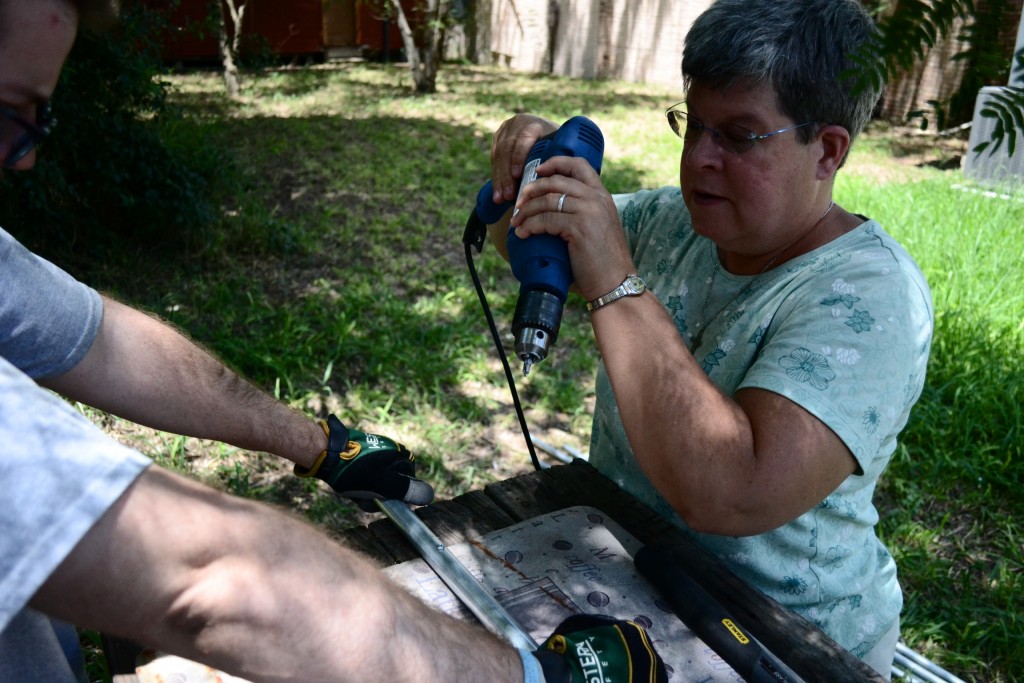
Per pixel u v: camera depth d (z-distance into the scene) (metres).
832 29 1.41
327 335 5.09
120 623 0.75
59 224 5.46
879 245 1.57
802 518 1.62
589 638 1.10
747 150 1.49
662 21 15.00
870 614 1.75
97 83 5.50
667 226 1.90
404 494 1.65
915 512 3.88
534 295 1.45
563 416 4.61
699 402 1.40
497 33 17.16
